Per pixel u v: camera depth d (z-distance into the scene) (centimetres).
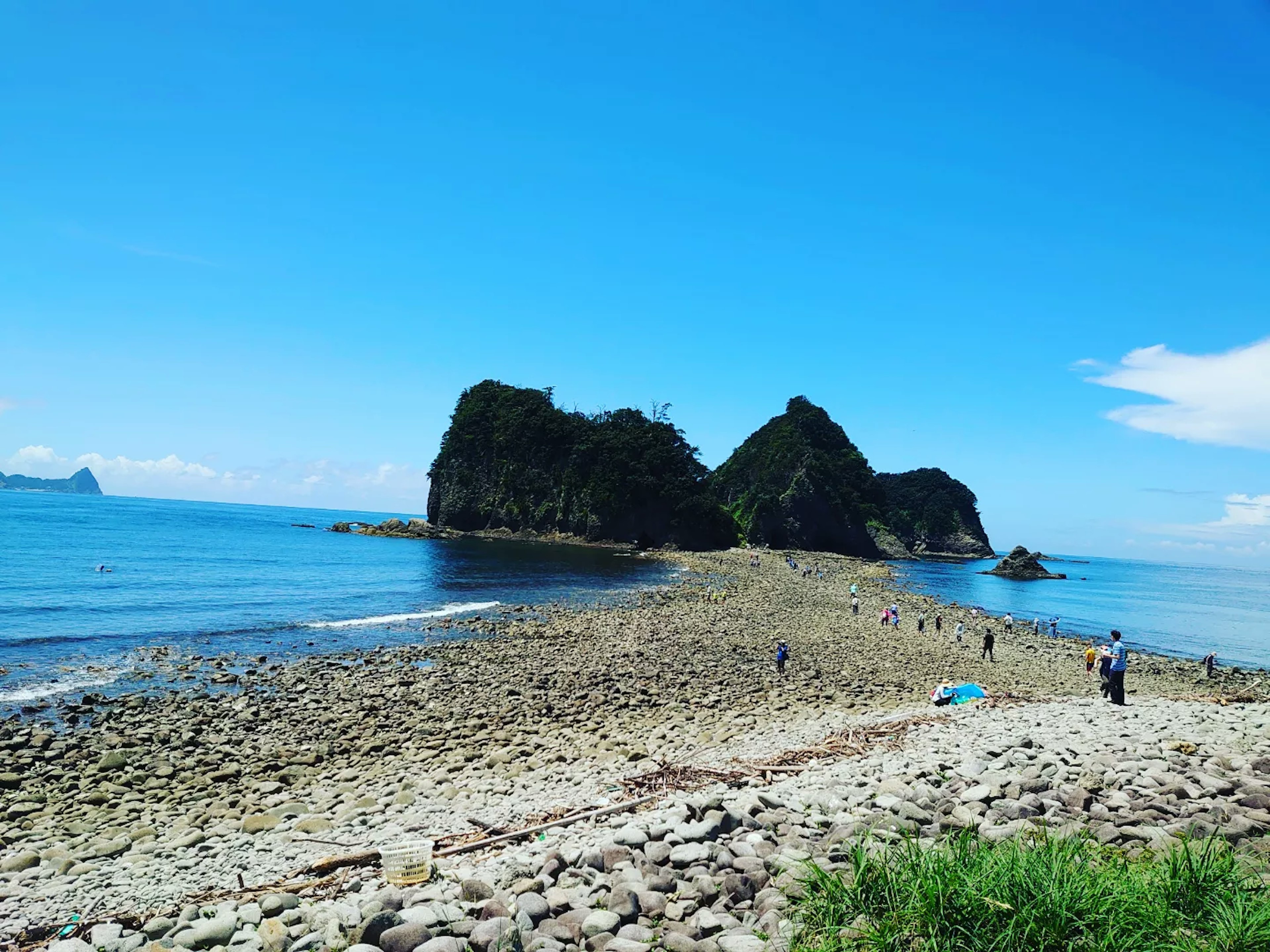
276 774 1561
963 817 865
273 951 660
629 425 13412
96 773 1562
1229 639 5847
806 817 922
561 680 2525
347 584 5606
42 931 800
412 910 671
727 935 624
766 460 14950
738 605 5053
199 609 4053
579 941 649
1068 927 557
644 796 1194
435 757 1694
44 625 3391
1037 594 9338
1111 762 1116
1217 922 559
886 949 568
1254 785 948
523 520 12962
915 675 2966
